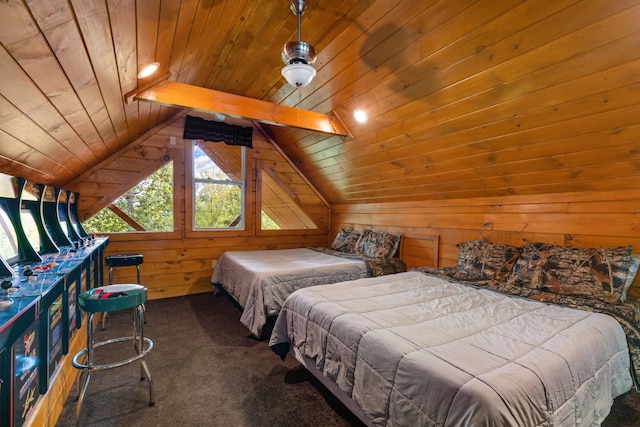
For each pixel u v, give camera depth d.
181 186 4.03
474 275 2.68
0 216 1.62
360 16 1.98
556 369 1.22
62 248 2.31
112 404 1.80
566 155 2.14
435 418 1.10
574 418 1.21
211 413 1.73
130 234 3.76
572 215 2.39
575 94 1.76
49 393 1.54
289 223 5.75
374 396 1.36
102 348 2.52
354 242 4.36
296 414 1.73
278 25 2.06
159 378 2.08
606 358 1.51
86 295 1.65
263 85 3.05
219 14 1.72
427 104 2.40
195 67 2.43
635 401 1.81
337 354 1.63
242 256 3.81
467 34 1.79
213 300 3.85
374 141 3.19
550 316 1.76
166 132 3.93
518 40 1.68
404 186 3.58
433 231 3.51
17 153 1.51
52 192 2.46
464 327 1.59
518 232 2.74
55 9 0.81
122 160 3.68
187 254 4.10
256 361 2.33
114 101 1.99
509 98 2.00
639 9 1.32
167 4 1.26
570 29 1.51
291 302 2.15
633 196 2.08
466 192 3.10
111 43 1.25
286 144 4.48
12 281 1.36
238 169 4.90
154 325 3.03
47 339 1.49
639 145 1.82
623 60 1.50
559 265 2.22
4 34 0.75
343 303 1.94
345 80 2.62
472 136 2.43
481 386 1.05
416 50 2.04
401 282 2.54
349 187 4.38
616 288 1.94
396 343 1.38
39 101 1.21
